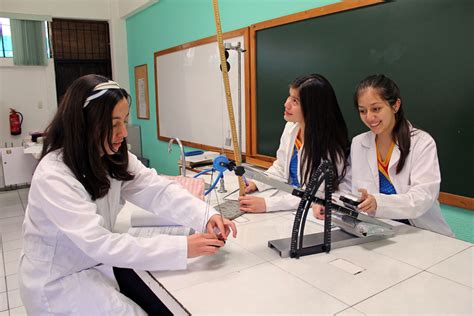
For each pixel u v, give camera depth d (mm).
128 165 1250
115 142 1070
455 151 1835
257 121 3029
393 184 1499
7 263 2916
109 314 1026
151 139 5230
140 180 1314
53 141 1078
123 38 5727
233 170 1179
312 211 1485
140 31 5184
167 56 4434
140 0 4750
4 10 5070
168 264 985
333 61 2348
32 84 5531
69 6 5469
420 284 911
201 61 3760
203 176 2225
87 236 958
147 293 1259
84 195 1043
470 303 827
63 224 974
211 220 1167
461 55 1740
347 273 970
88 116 1015
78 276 1075
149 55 4984
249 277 952
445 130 1858
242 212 1501
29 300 1062
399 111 1449
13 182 4773
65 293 1048
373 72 2133
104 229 1000
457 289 887
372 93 1371
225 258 1070
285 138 1959
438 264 1022
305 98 1588
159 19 4578
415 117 1975
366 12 2119
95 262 1117
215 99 3604
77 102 1015
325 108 1593
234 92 3266
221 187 1873
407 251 1114
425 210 1340
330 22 2328
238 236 1245
